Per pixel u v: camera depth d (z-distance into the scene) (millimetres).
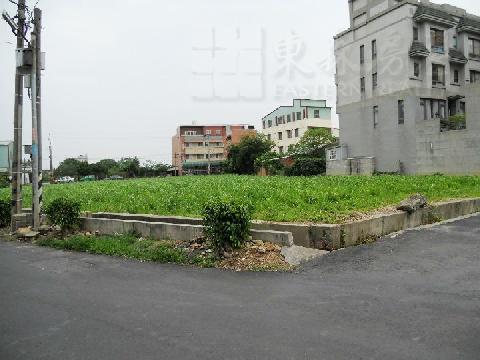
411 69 34844
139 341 4578
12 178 14617
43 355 4297
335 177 27094
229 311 5465
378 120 37500
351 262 7844
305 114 68125
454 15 38188
